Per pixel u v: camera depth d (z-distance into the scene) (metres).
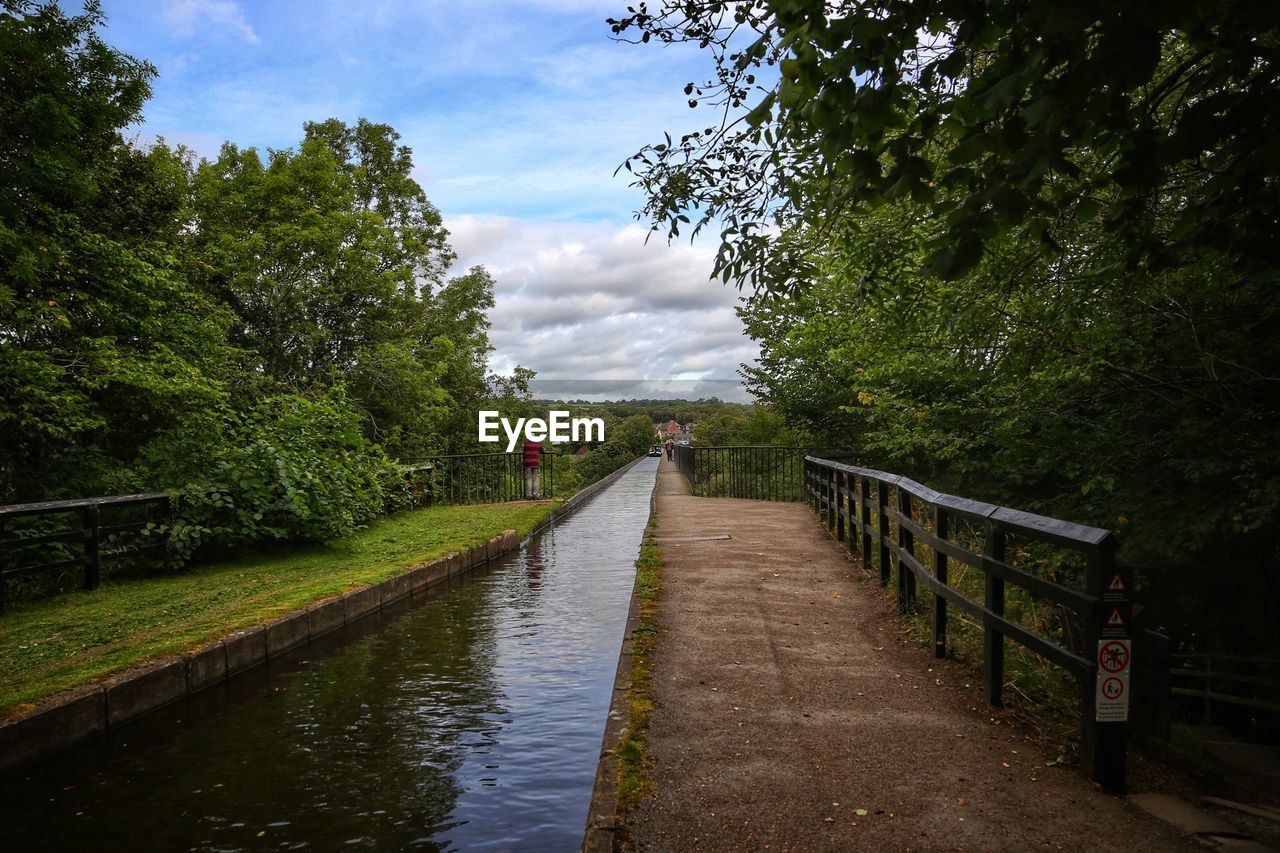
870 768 3.54
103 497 8.50
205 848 3.40
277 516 10.52
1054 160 2.68
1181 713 8.03
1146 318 6.68
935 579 5.39
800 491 19.06
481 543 11.39
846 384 15.56
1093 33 2.71
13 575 7.46
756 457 21.30
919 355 8.95
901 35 2.98
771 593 7.54
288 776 4.14
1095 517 7.67
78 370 10.96
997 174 2.91
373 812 3.73
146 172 14.02
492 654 6.51
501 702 5.32
